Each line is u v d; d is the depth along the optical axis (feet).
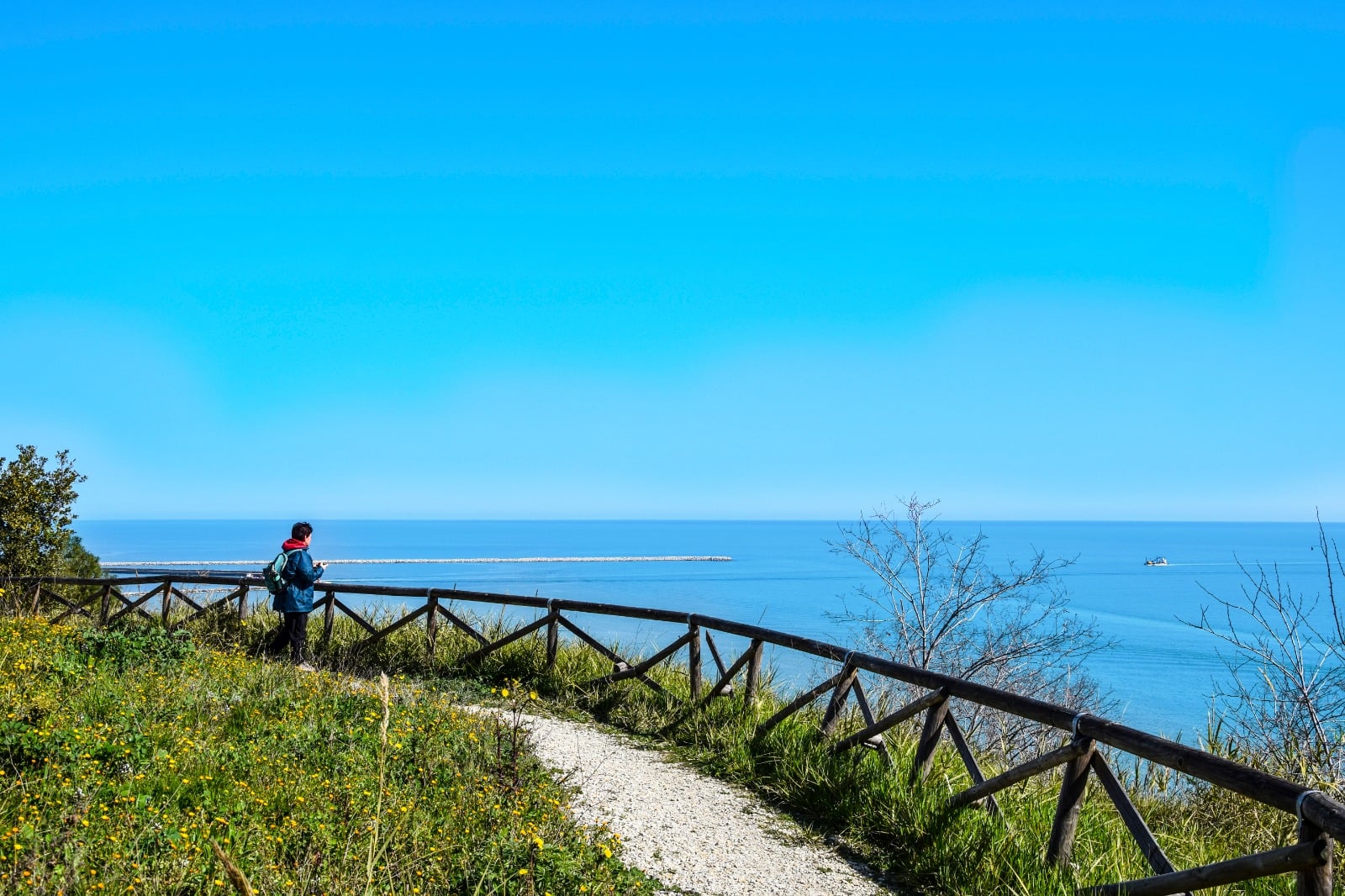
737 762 26.96
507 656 39.73
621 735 31.01
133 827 16.08
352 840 16.58
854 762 24.22
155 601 91.91
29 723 21.53
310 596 41.75
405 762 22.54
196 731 23.58
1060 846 18.57
